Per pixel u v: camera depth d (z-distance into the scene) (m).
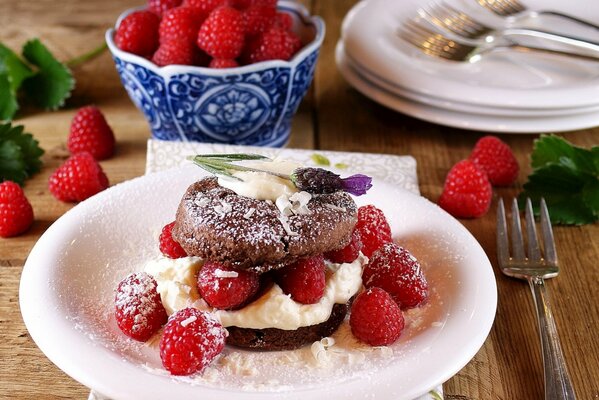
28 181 0.55
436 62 0.62
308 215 0.42
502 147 0.57
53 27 0.73
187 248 0.42
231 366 0.40
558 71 0.62
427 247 0.46
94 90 0.65
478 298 0.42
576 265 0.50
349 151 0.60
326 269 0.44
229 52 0.55
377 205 0.49
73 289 0.43
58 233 0.45
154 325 0.41
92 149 0.57
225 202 0.42
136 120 0.62
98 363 0.38
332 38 0.73
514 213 0.51
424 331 0.41
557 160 0.55
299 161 0.54
